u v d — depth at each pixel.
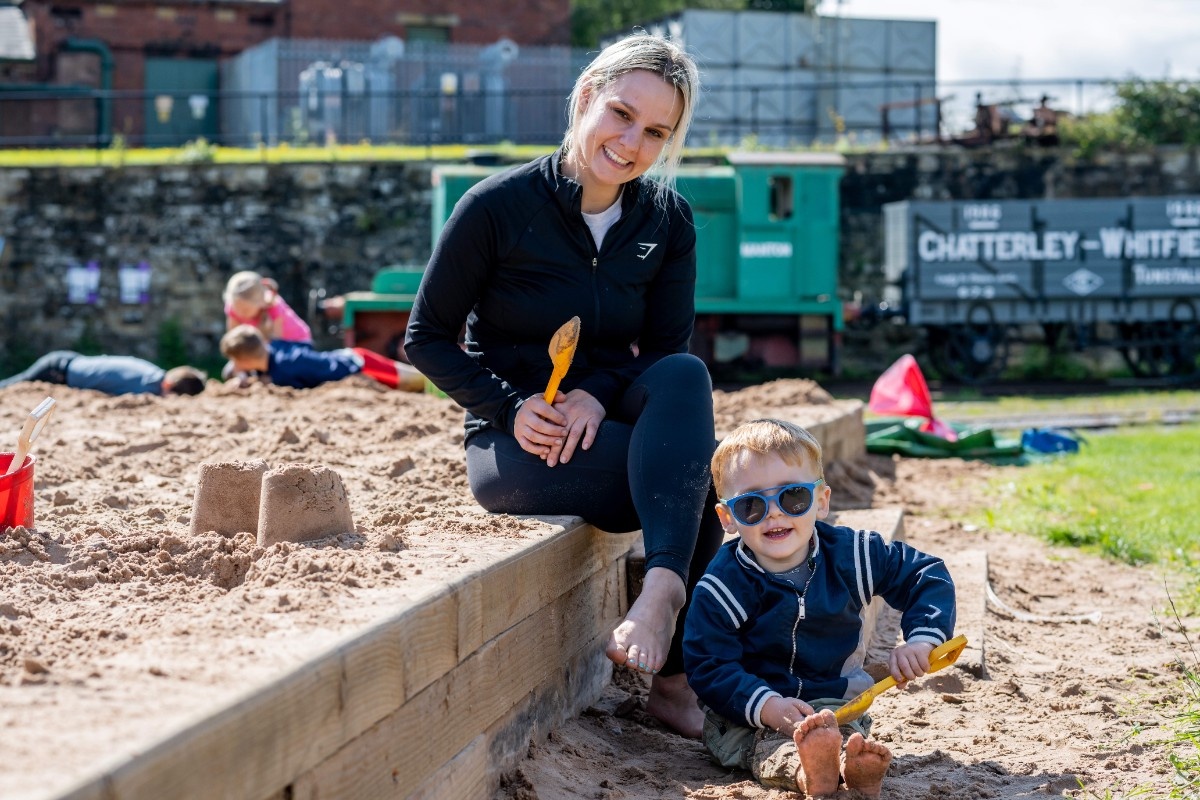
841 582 3.48
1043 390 20.92
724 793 3.23
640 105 3.68
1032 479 9.80
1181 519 8.08
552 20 32.66
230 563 3.26
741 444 3.45
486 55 29.86
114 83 30.81
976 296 21.98
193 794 1.90
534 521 3.83
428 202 24.12
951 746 3.78
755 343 21.20
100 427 6.62
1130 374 23.53
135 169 23.67
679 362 3.76
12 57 30.06
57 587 3.08
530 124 29.66
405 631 2.64
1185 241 22.08
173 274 23.81
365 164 24.09
